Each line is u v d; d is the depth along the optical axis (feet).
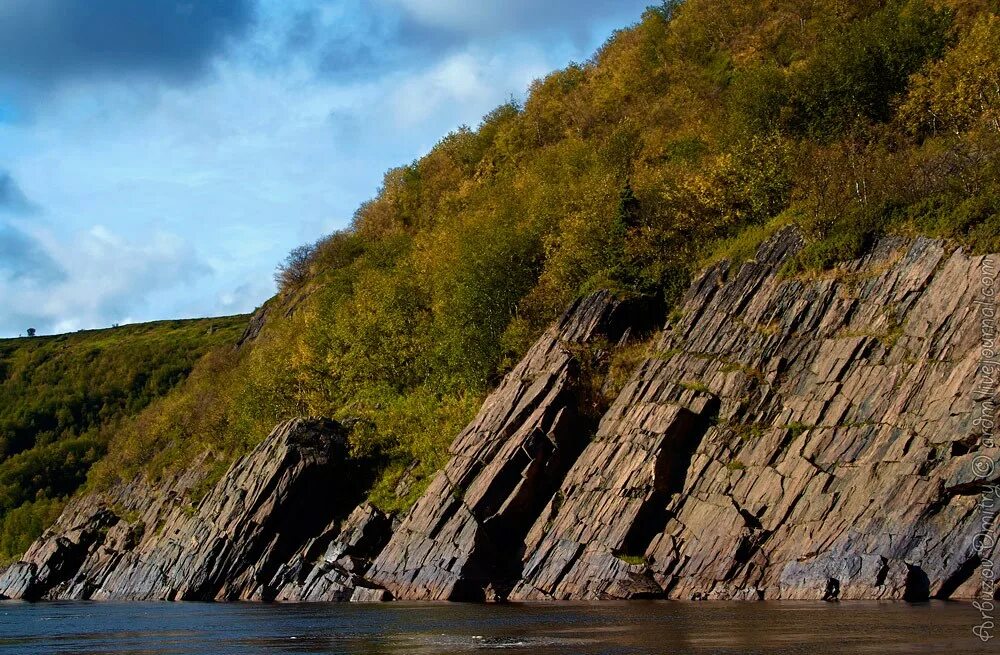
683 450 168.14
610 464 173.47
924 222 165.78
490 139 441.27
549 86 421.18
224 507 240.73
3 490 491.72
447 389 255.50
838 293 169.37
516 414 194.59
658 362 188.14
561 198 275.59
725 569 145.38
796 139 243.81
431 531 186.91
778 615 112.68
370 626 129.39
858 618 105.09
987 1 248.11
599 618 122.93
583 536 167.53
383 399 277.85
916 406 141.90
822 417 154.71
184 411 401.29
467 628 119.96
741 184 224.74
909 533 128.06
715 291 195.52
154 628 146.82
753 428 163.73
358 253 448.65
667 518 160.35
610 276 220.02
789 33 322.96
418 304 303.68
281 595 212.84
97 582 287.28
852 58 240.94
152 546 278.67
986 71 205.36
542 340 213.46
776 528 146.00
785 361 169.07
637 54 382.63
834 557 133.59
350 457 240.32
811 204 190.19
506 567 177.47
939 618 102.32
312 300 415.64
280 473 233.55
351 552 209.46
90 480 448.65
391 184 469.16
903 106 216.95
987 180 163.43
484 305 255.70
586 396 196.03
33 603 251.19
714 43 356.59
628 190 236.43
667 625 109.60
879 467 138.62
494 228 273.13
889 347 153.58
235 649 110.42
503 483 185.37
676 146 285.23
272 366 333.42
